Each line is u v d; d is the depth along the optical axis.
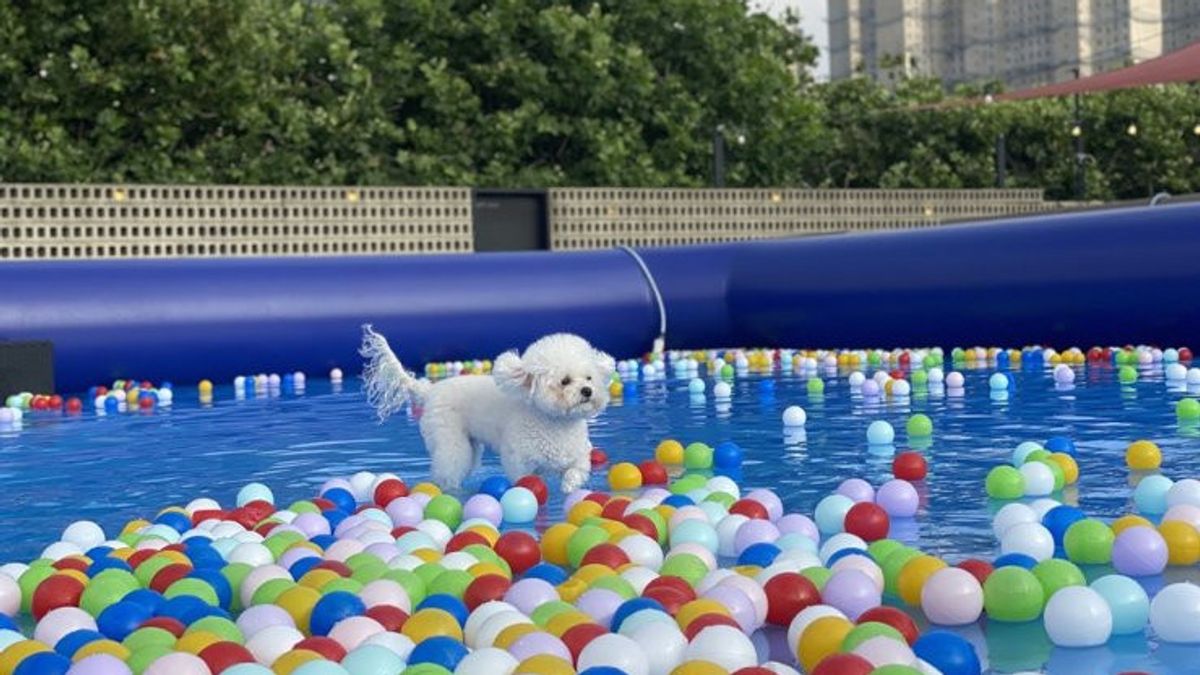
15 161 15.24
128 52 16.27
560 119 19.58
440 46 19.38
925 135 25.69
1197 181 27.28
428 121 19.20
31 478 6.47
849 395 8.77
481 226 16.53
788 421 7.44
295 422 8.45
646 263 13.38
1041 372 9.71
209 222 14.67
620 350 13.09
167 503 5.75
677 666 2.84
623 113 19.72
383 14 19.02
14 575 4.13
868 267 12.30
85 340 11.04
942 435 6.77
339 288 11.95
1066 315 11.05
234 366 11.59
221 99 16.73
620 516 4.59
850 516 4.41
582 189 16.86
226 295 11.57
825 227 18.41
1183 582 3.72
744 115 20.86
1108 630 3.23
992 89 27.52
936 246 11.91
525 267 12.77
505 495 5.07
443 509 4.86
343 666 2.93
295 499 5.75
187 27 16.36
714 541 4.25
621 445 6.94
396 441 7.43
